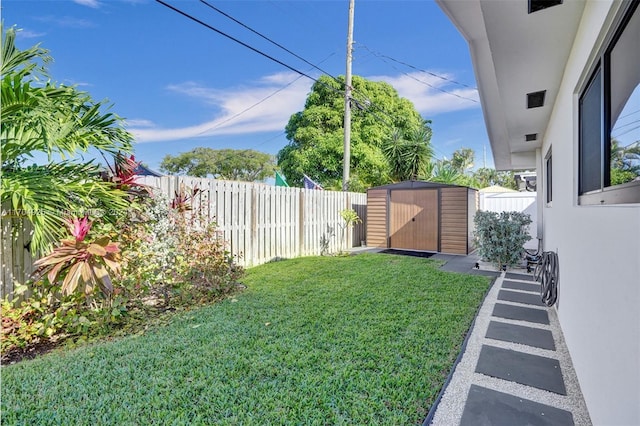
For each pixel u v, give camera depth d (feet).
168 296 14.20
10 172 10.03
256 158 96.07
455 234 30.22
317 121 60.64
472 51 11.93
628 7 5.58
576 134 9.78
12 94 9.48
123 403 7.16
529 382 8.24
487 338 10.86
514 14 8.70
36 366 8.80
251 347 9.79
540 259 20.52
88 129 11.32
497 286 17.66
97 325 11.07
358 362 8.90
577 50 9.30
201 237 15.81
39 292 11.27
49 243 10.59
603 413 6.15
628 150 5.65
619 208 5.58
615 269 5.72
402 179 47.83
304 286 16.99
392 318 12.20
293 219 27.12
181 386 7.80
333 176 59.77
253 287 16.83
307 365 8.74
